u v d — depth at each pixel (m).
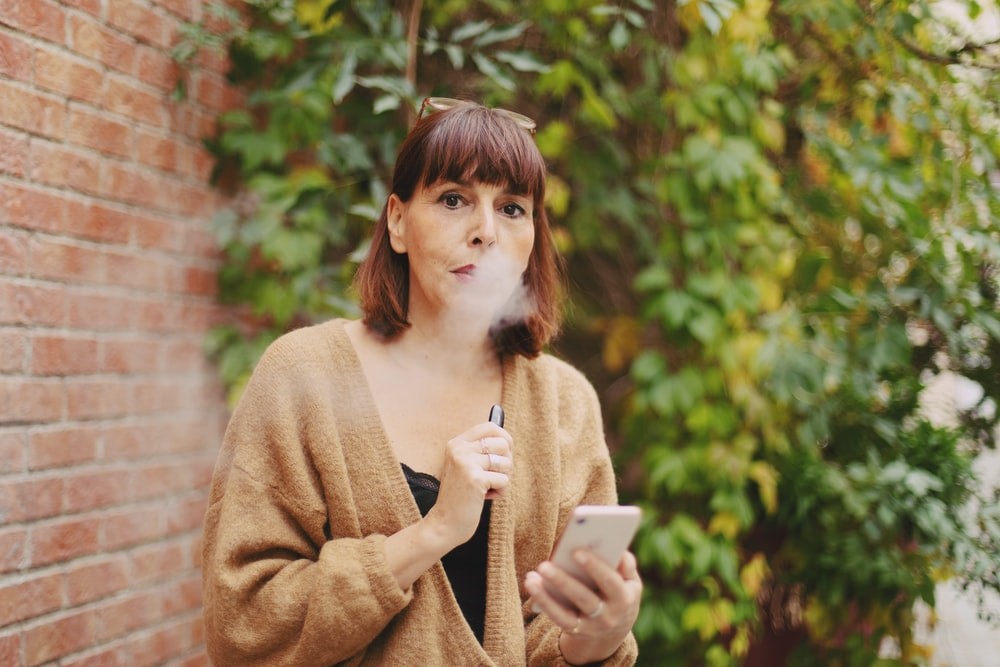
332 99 2.21
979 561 2.02
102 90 1.79
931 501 2.06
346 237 2.40
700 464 2.25
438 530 1.09
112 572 1.82
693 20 2.26
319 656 1.10
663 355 2.34
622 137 2.63
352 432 1.19
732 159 2.22
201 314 2.11
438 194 1.19
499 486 1.10
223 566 1.14
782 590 2.30
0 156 1.55
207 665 2.13
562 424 1.35
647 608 2.21
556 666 1.22
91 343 1.77
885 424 2.21
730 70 2.25
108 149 1.80
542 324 1.33
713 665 2.18
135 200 1.88
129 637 1.87
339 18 2.23
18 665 1.58
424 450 1.23
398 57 2.10
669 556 2.17
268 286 2.14
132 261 1.88
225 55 2.16
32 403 1.62
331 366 1.23
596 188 2.55
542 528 1.26
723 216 2.31
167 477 2.00
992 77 2.13
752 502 2.34
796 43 2.36
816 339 2.24
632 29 2.44
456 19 2.49
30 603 1.61
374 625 1.09
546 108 2.65
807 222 2.39
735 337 2.27
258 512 1.16
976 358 2.22
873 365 2.13
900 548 2.17
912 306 2.19
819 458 2.27
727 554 2.18
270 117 2.21
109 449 1.82
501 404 1.29
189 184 2.06
